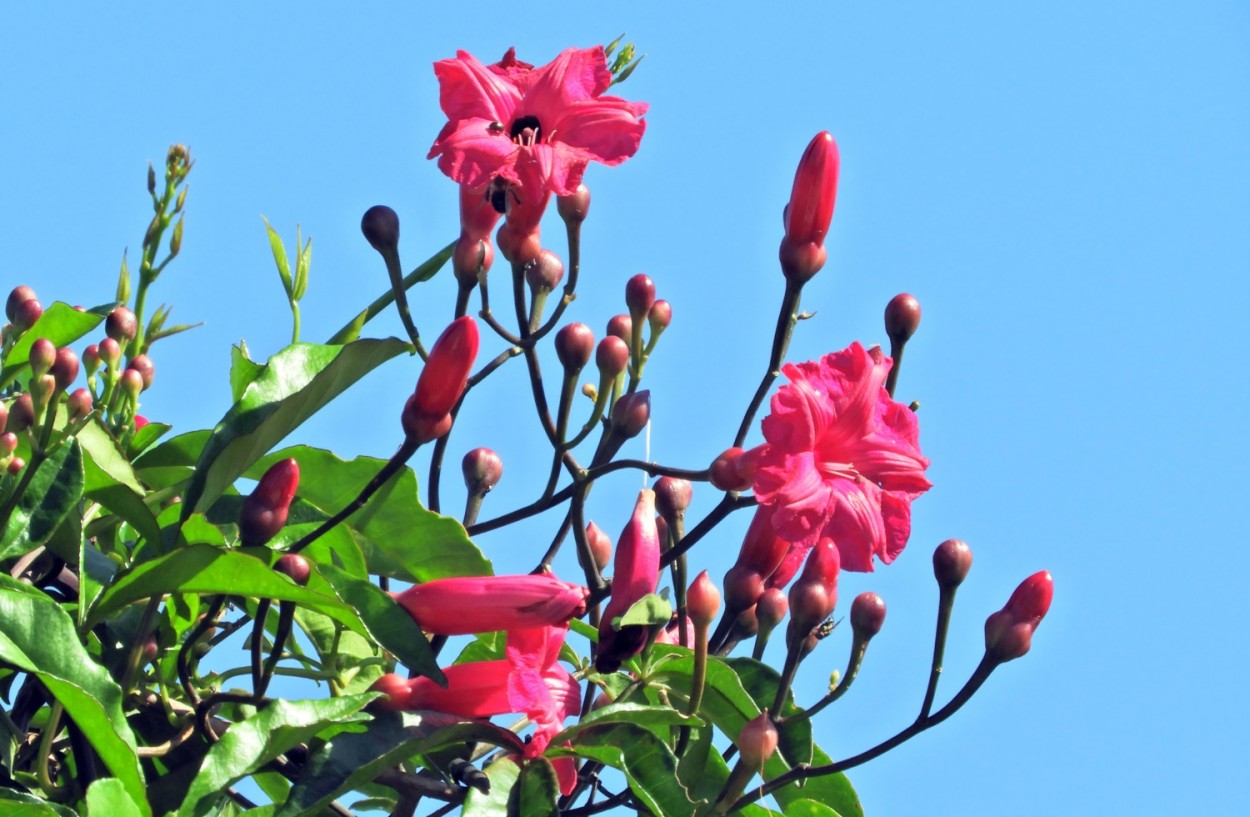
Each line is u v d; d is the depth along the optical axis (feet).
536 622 13.25
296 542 13.91
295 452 14.70
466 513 15.64
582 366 14.51
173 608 14.24
